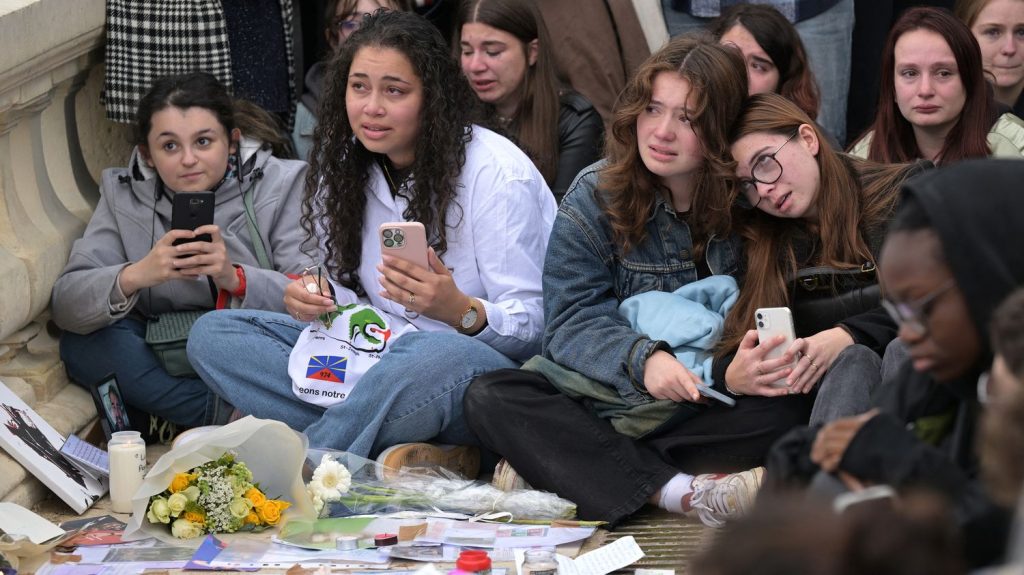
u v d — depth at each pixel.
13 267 8.96
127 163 11.41
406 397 8.32
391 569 6.99
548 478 7.95
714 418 7.81
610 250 8.34
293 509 7.86
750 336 7.59
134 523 7.54
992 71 11.12
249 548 7.34
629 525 7.79
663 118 7.86
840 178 7.87
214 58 10.80
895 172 8.02
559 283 8.27
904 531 2.95
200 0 10.66
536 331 8.84
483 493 7.96
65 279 9.46
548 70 10.88
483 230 8.83
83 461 8.62
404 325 8.95
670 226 8.27
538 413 8.01
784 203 7.81
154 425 9.72
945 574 2.97
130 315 9.70
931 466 4.18
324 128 9.07
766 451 7.76
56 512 8.29
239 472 7.70
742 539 3.00
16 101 9.20
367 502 8.00
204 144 9.51
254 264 9.77
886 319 7.61
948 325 4.25
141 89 10.73
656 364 7.78
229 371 8.86
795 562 2.90
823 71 12.14
